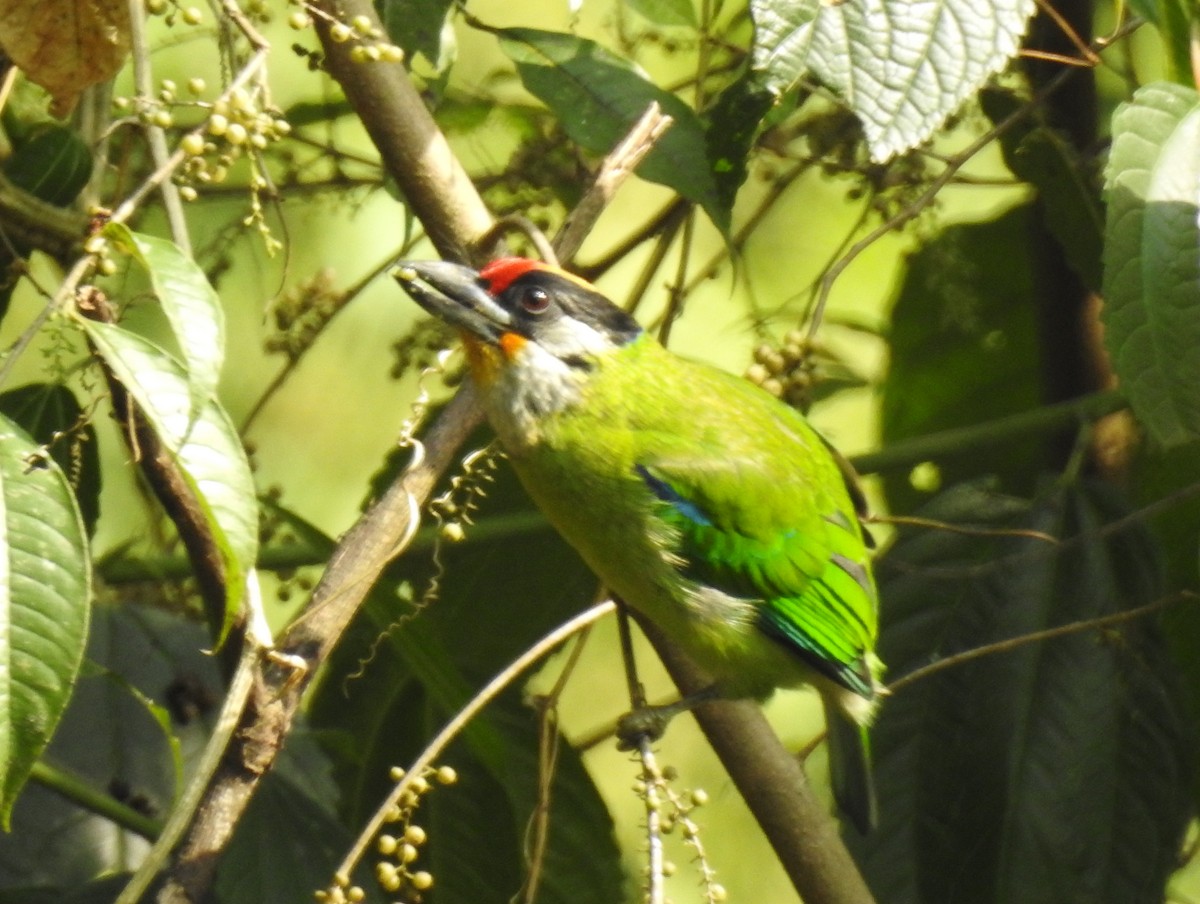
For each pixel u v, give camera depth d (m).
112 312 5.95
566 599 9.28
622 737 7.25
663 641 8.28
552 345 7.93
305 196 9.59
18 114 8.00
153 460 6.13
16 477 4.87
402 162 7.40
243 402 10.95
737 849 12.01
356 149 10.69
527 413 7.98
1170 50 7.04
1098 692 8.42
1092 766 8.30
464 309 7.80
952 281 10.53
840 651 8.20
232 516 4.79
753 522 8.00
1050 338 10.05
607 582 8.26
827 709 8.51
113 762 7.94
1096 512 8.81
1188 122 6.68
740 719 7.38
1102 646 8.41
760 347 8.48
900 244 11.90
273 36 10.66
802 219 11.31
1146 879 8.16
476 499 9.45
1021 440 9.45
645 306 11.51
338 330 10.90
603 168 7.43
